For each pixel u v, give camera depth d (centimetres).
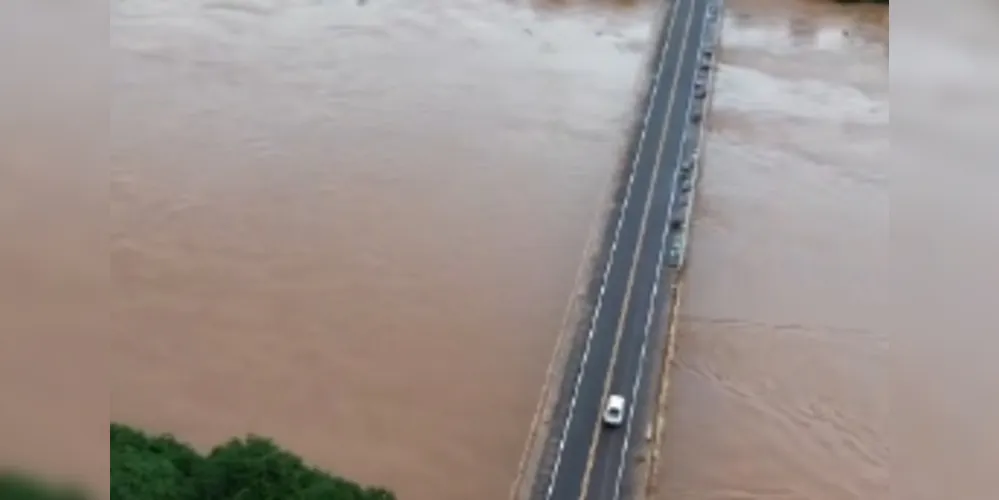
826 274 4822
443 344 4131
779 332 4409
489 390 3928
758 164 5712
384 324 4200
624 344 4059
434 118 5750
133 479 2748
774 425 3941
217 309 4178
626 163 5378
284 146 5316
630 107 6050
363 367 3975
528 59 6556
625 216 4900
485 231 4838
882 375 4188
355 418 3750
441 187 5131
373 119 5653
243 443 3234
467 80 6194
